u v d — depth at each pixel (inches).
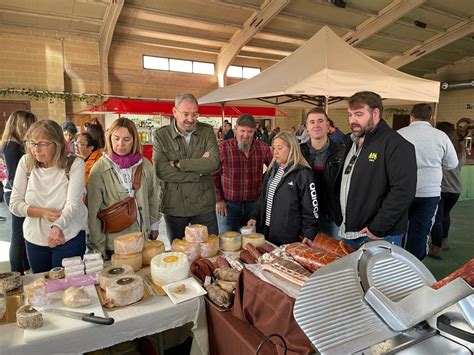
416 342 24.3
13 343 35.8
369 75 102.7
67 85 314.3
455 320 24.8
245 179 97.1
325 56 106.3
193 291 47.1
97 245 63.2
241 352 39.8
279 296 37.7
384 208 61.1
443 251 131.0
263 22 308.0
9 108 286.2
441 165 94.7
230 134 235.0
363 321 23.3
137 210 66.2
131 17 300.2
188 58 374.3
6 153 84.2
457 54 430.3
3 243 143.2
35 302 42.4
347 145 72.0
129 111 253.4
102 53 317.7
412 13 331.6
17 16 277.7
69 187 56.6
